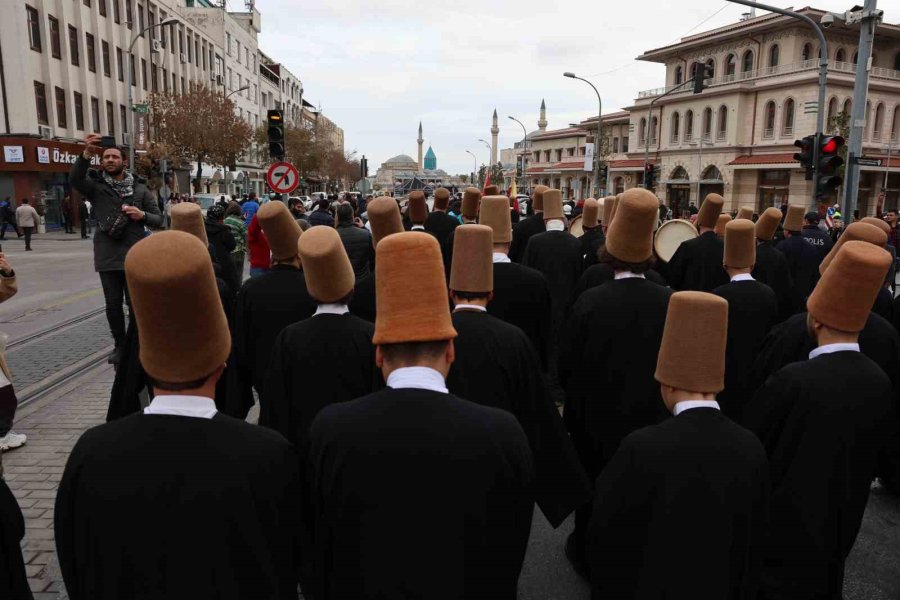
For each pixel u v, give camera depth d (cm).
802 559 286
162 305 171
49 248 2417
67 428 585
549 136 8112
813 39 4425
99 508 173
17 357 834
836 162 1149
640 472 232
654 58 5344
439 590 178
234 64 5972
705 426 230
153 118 3538
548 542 421
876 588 373
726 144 4681
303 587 309
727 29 4647
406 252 195
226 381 423
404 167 16062
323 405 320
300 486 195
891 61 4744
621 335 355
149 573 171
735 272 475
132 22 3959
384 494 181
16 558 233
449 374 306
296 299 412
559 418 326
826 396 280
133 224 696
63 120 3281
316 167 5872
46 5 3105
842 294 284
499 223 458
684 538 223
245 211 1488
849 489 285
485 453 184
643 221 355
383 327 196
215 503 173
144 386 417
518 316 457
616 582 243
